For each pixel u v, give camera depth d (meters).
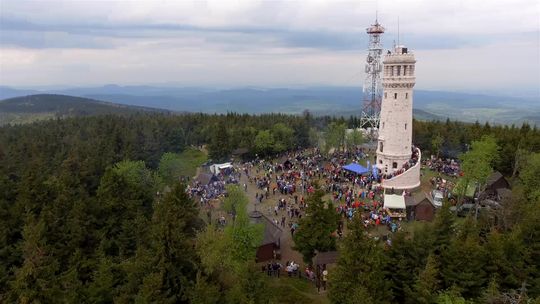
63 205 65.19
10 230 62.19
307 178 100.69
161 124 165.00
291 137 146.50
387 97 97.56
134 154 109.50
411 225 73.00
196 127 169.00
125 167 83.62
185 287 46.53
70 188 72.31
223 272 52.06
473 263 47.72
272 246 64.31
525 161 90.69
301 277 57.56
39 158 101.38
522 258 50.28
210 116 196.88
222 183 99.56
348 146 136.12
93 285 47.69
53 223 60.75
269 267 58.66
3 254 58.03
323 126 175.75
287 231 72.56
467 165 76.88
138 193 72.56
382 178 94.25
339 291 43.97
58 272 55.81
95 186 84.94
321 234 56.84
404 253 50.28
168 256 48.00
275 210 79.25
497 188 90.19
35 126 183.62
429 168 110.56
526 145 106.06
